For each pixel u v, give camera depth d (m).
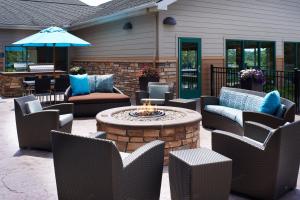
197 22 11.06
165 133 4.70
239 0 12.30
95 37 14.04
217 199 2.94
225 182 2.95
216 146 3.69
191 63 11.05
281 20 13.99
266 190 3.39
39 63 15.26
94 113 8.53
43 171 4.39
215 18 11.58
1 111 9.34
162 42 10.23
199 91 11.39
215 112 6.69
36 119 5.22
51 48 15.66
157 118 5.14
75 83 8.90
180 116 5.31
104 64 13.39
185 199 2.92
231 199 3.53
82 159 2.84
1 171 4.39
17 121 5.38
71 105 6.20
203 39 11.30
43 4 19.39
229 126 6.24
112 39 12.69
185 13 10.70
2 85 12.91
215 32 11.64
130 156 3.00
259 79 8.62
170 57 10.44
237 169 3.56
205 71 11.52
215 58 11.73
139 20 10.93
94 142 2.74
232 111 6.25
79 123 7.69
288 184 3.62
